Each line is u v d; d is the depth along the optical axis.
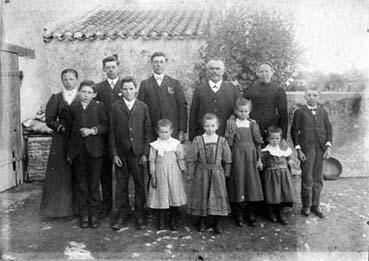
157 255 2.88
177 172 3.23
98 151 3.28
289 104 3.77
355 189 3.89
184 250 2.94
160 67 3.49
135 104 3.27
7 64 4.19
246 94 3.51
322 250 2.91
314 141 3.50
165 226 3.36
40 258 2.84
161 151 3.21
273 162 3.33
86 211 3.36
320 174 3.52
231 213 3.59
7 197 3.99
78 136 3.27
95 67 4.05
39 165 4.52
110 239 3.12
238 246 3.00
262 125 3.44
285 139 3.42
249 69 3.66
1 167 4.21
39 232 3.22
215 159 3.18
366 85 3.78
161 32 3.86
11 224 3.33
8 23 4.04
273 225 3.36
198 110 3.46
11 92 4.32
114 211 3.65
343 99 3.89
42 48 4.11
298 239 3.08
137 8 4.40
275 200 3.27
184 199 3.22
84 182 3.34
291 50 3.62
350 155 4.07
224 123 3.41
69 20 4.25
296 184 3.97
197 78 3.85
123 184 3.29
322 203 3.62
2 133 4.25
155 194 3.19
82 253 2.90
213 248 2.97
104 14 4.37
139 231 3.26
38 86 4.30
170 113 3.49
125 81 3.23
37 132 4.49
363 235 3.12
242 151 3.27
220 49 3.70
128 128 3.23
